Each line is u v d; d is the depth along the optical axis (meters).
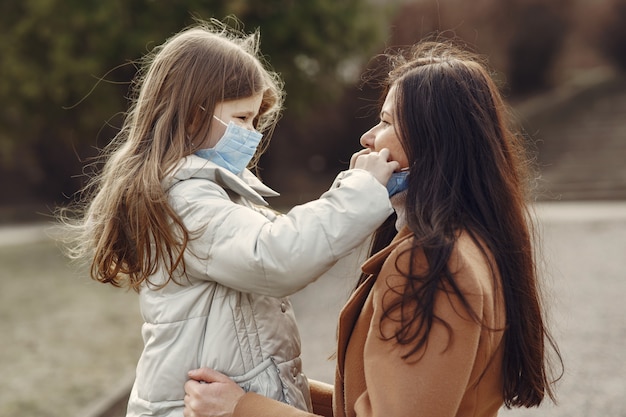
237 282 1.63
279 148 22.78
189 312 1.71
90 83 14.29
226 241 1.64
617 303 6.59
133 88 2.28
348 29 15.78
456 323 1.44
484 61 1.90
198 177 1.74
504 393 1.67
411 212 1.57
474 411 1.58
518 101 24.66
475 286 1.45
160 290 1.74
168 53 1.83
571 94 23.75
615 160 17.03
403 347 1.47
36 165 22.61
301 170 23.02
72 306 8.29
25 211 20.59
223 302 1.71
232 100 1.82
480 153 1.62
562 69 26.86
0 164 22.27
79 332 6.96
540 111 21.55
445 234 1.50
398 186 1.67
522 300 1.63
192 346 1.70
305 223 1.58
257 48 2.05
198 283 1.72
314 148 22.95
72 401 4.92
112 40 13.98
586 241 10.04
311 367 5.29
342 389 1.72
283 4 15.52
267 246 1.58
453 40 2.29
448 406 1.44
